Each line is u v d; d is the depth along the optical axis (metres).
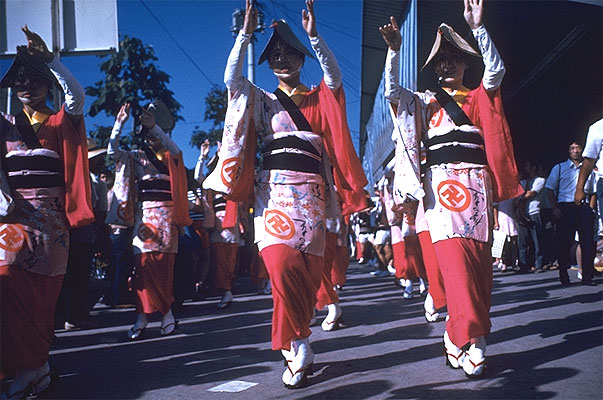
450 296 3.13
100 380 3.47
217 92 19.70
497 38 12.08
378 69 23.27
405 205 3.46
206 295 8.72
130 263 7.13
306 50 3.36
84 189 3.25
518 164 18.75
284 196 3.17
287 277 3.08
